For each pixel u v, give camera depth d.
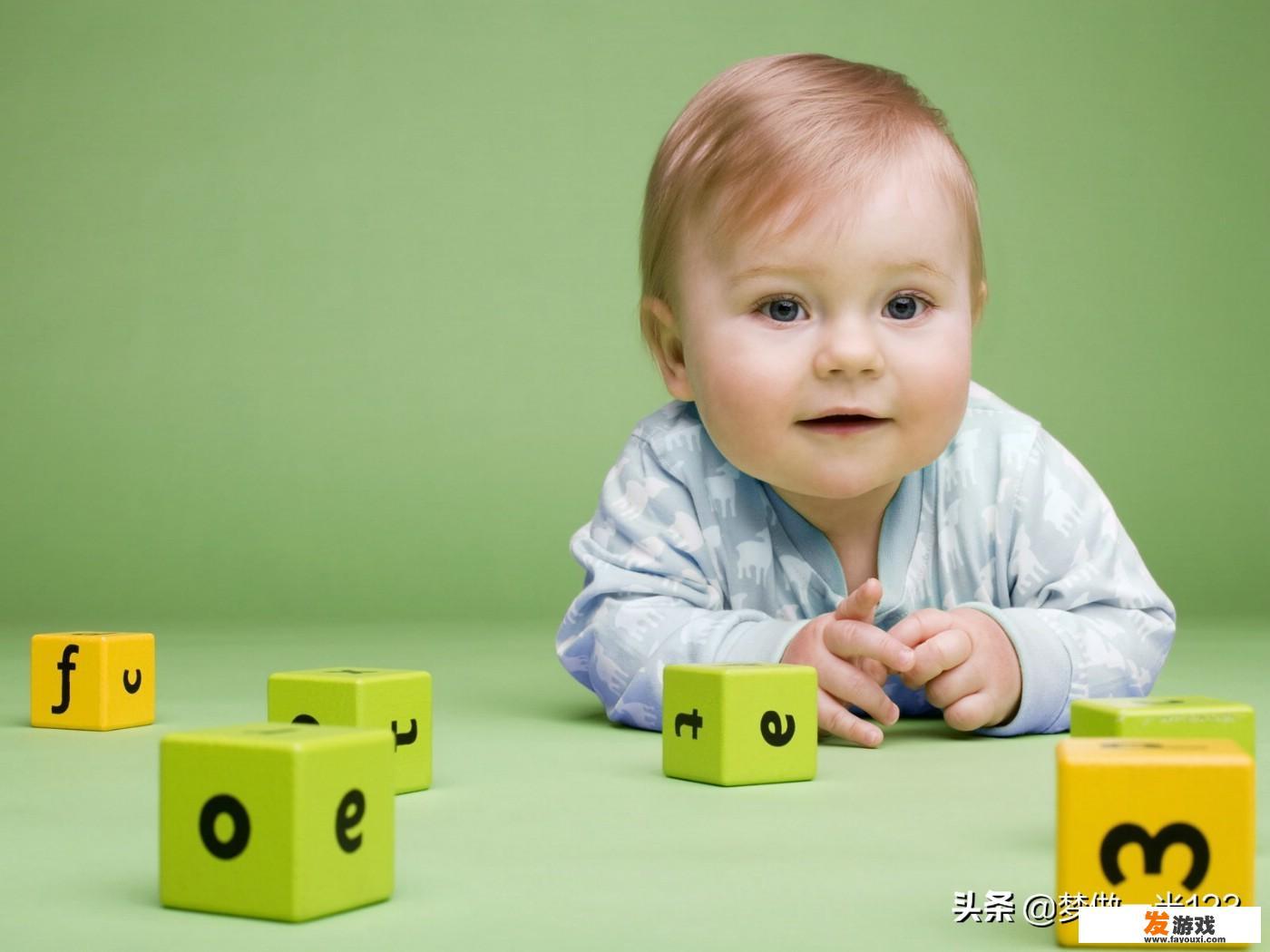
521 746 1.50
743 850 0.99
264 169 4.10
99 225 4.08
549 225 4.14
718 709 1.25
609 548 1.76
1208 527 4.14
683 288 1.64
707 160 1.60
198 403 4.06
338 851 0.83
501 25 4.16
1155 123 4.15
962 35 4.14
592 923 0.81
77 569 4.03
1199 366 4.14
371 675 1.23
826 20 4.18
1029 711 1.54
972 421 1.79
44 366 4.05
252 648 2.77
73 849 1.01
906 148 1.59
